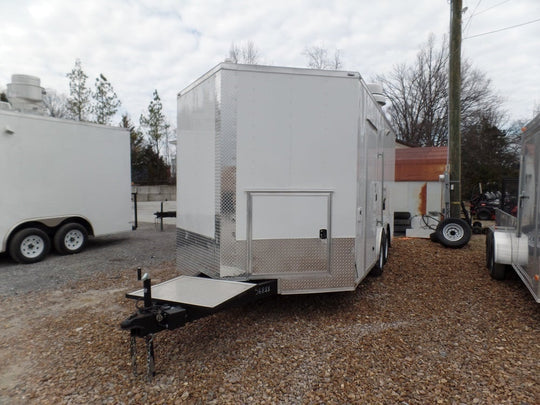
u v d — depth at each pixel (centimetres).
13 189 683
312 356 319
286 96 368
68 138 769
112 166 865
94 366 307
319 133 376
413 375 288
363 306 441
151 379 283
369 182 459
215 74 367
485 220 1579
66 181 770
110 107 2259
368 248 465
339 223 386
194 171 426
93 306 457
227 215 364
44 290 529
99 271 642
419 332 369
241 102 360
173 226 1324
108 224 860
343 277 390
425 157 1045
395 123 3253
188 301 301
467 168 2712
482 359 314
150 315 276
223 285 350
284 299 462
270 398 259
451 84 846
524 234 484
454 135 845
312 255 381
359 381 279
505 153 2825
